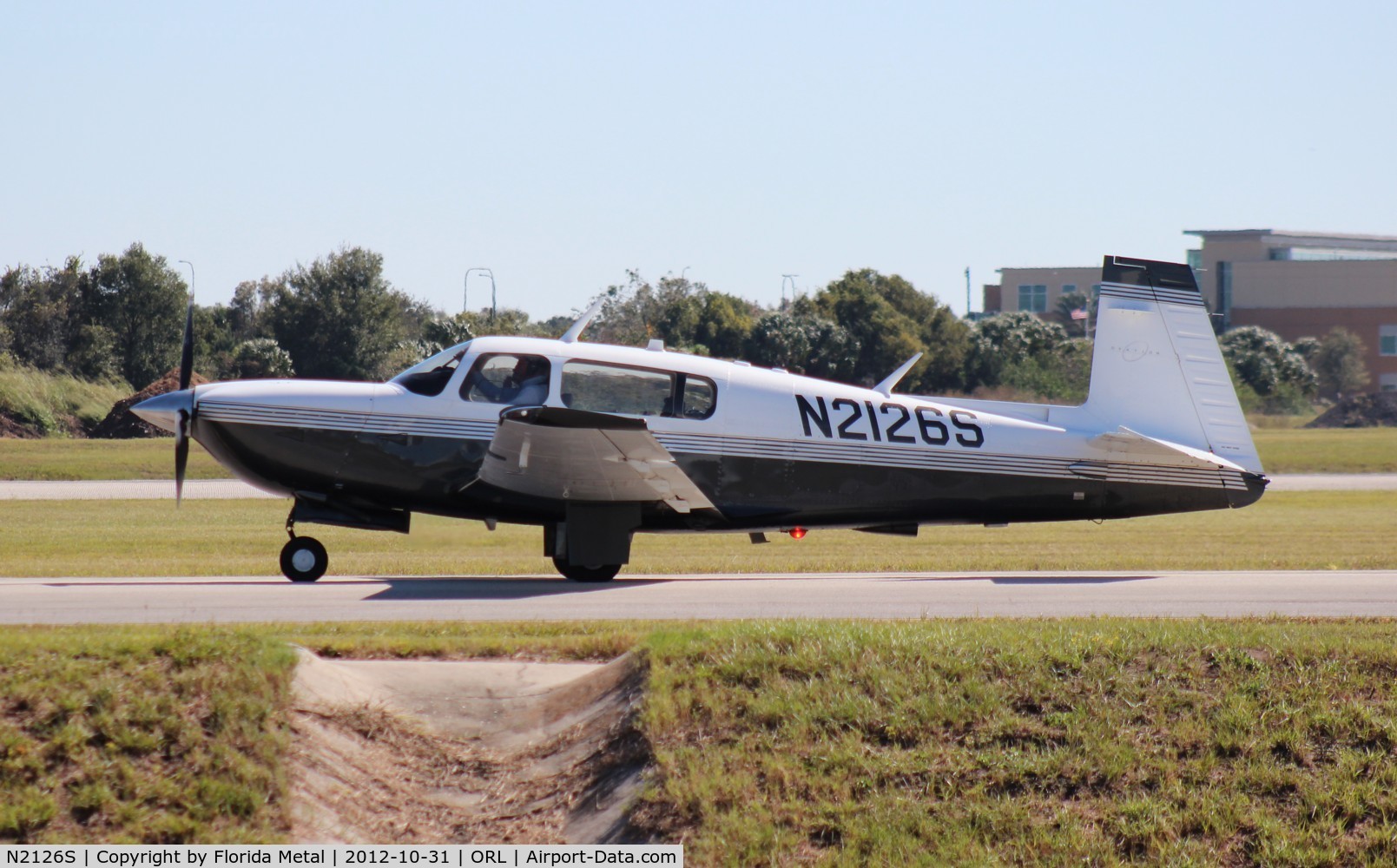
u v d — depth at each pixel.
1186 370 53.59
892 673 27.38
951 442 50.94
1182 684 27.17
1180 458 52.38
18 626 34.59
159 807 23.03
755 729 25.97
